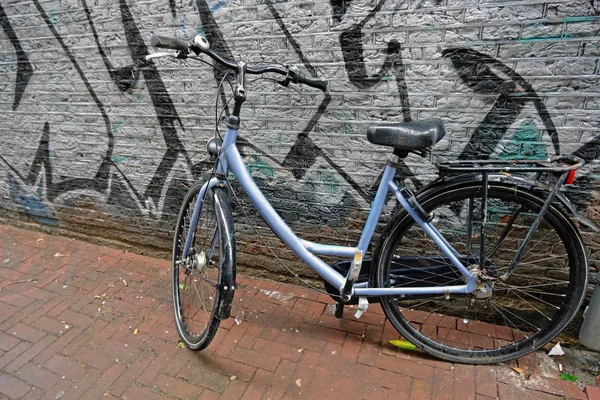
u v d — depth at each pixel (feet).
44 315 8.23
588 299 7.00
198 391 6.41
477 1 6.06
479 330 7.55
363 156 7.59
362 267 7.30
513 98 6.39
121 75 8.79
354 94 7.21
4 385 6.57
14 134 10.64
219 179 6.81
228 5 7.39
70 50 9.00
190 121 8.64
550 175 6.24
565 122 6.26
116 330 7.80
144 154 9.40
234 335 7.57
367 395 6.28
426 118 6.95
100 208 10.55
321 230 8.43
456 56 6.44
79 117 9.66
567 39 5.86
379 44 6.76
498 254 7.32
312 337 7.51
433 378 6.56
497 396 6.21
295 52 7.28
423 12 6.36
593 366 6.72
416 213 6.28
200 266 6.97
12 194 11.58
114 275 9.64
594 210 6.55
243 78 6.11
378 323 7.84
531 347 6.63
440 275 6.92
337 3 6.75
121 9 8.19
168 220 9.87
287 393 6.34
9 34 9.42
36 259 10.39
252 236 9.11
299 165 8.08
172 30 7.98
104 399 6.31
